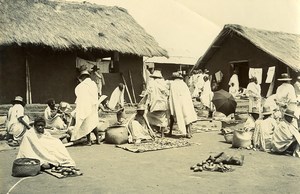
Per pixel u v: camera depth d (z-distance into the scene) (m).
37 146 5.75
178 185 4.86
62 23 12.86
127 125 8.41
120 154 6.99
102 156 6.81
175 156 6.78
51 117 9.85
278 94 9.12
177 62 20.70
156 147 7.56
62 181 5.08
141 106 8.55
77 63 14.07
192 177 5.27
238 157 6.07
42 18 12.55
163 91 9.05
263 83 16.48
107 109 11.44
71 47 12.11
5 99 12.02
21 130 8.15
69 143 7.98
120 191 4.60
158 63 20.66
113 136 8.12
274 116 8.58
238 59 17.44
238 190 4.63
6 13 11.82
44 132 5.97
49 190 4.65
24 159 5.57
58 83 12.99
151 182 5.02
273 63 16.12
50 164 5.80
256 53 16.69
